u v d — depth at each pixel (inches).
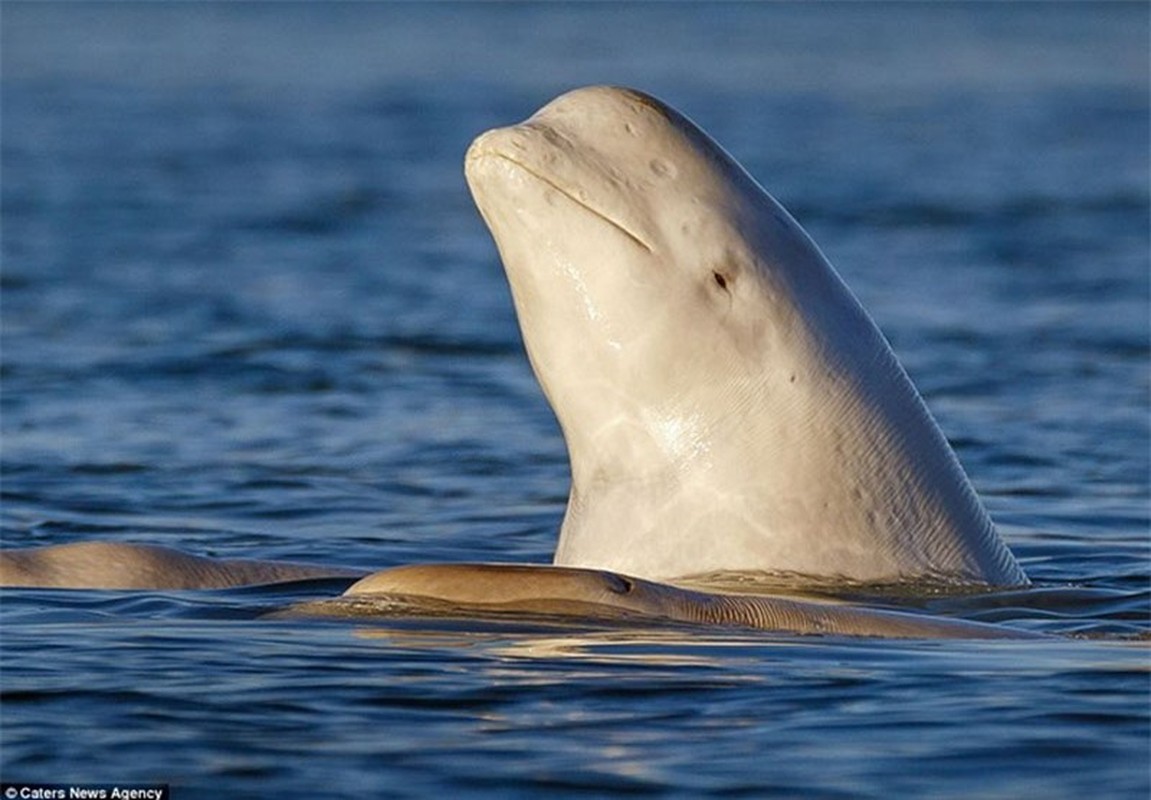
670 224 1414.9
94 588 1487.5
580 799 964.0
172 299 3826.3
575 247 1403.8
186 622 1352.1
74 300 3791.8
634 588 1296.8
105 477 2241.6
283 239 4830.2
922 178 6245.1
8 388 2864.2
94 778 991.0
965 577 1446.9
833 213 5344.5
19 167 6299.2
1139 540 1887.3
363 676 1168.8
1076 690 1159.6
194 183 5974.4
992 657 1237.1
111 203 5447.8
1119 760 1030.4
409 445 2482.8
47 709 1117.1
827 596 1398.9
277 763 1015.6
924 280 4156.0
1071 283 4106.8
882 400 1462.8
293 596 1465.3
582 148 1416.1
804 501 1427.2
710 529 1423.5
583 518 1457.9
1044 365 3117.6
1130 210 5442.9
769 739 1057.5
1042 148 7327.8
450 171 6432.1
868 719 1096.2
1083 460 2362.2
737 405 1427.2
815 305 1451.8
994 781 996.6
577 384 1437.0
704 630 1263.5
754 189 1462.8
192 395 2844.5
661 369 1422.2
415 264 4436.5
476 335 3447.3
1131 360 3174.2
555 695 1125.1
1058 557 1792.6
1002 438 2508.6
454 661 1190.9
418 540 1897.1
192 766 1011.3
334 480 2246.6
